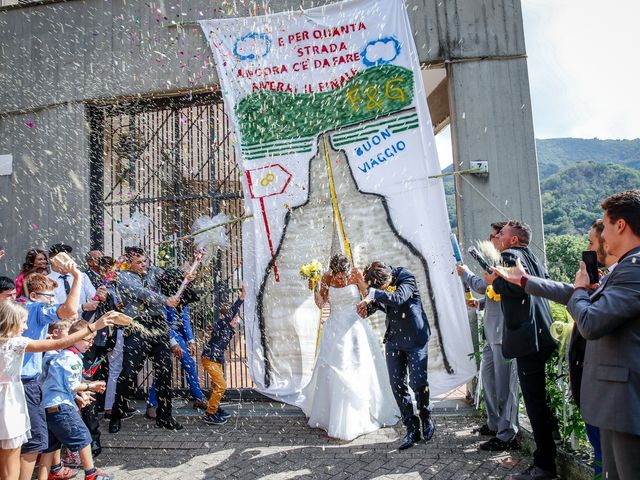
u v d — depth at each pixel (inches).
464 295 210.7
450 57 220.1
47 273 185.8
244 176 225.0
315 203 221.3
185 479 144.4
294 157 223.1
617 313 78.0
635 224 83.3
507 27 220.7
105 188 261.9
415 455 154.5
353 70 219.8
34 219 241.8
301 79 223.3
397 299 161.0
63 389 134.5
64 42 244.4
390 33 217.3
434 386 208.2
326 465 149.7
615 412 78.7
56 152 242.7
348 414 170.6
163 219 269.1
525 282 106.8
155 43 235.8
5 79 248.1
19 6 247.9
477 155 217.6
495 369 158.1
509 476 136.7
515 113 218.8
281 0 228.1
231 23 227.8
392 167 217.0
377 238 216.2
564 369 135.3
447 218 212.7
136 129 260.2
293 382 215.9
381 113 217.8
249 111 226.1
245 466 151.8
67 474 148.9
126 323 123.4
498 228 174.2
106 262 192.5
